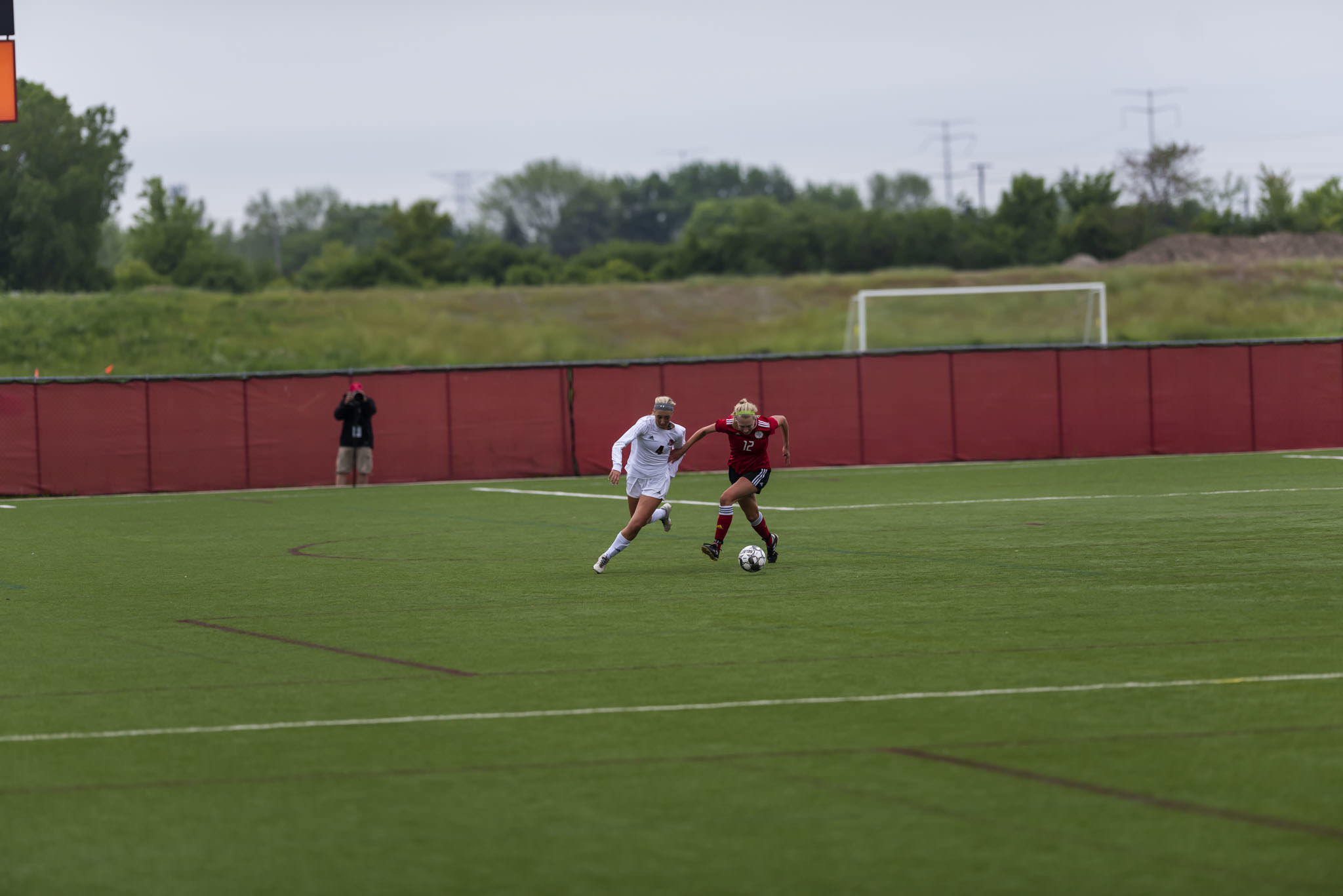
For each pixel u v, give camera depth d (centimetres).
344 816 2523
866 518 8375
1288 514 8050
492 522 8725
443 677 3812
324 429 12850
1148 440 14150
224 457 12644
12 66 9000
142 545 7631
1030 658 3959
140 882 2192
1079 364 14062
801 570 6031
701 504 9600
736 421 5978
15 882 2198
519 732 3152
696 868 2227
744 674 3797
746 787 2675
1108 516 8138
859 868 2217
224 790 2700
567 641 4369
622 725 3209
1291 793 2591
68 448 12262
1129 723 3158
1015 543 6888
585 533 7950
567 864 2252
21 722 3309
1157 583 5431
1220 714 3228
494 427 13225
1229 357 14250
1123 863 2223
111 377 12375
